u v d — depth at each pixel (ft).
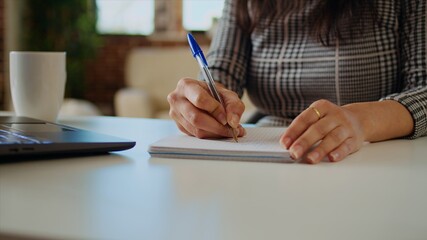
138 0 17.25
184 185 1.74
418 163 2.23
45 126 2.76
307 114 2.36
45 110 3.64
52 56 3.61
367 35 3.82
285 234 1.23
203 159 2.27
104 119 4.10
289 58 4.12
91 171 1.96
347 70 3.88
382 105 2.94
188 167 2.08
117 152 2.43
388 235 1.24
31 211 1.37
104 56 17.58
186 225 1.28
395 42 3.79
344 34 3.86
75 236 1.18
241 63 4.28
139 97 12.88
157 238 1.18
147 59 14.51
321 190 1.69
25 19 15.94
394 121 2.87
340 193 1.66
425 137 3.08
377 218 1.38
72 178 1.82
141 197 1.55
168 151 2.30
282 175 1.94
